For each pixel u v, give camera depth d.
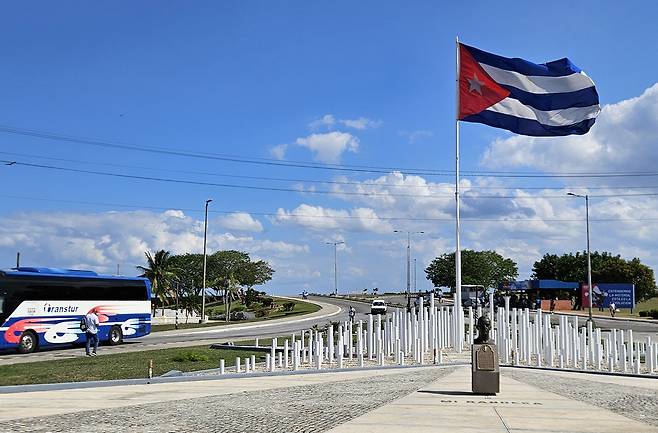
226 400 14.57
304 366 27.41
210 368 26.95
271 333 54.09
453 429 10.11
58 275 38.56
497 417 11.38
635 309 99.69
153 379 20.05
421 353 27.92
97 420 11.42
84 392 16.92
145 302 43.97
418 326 31.02
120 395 15.98
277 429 10.34
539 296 88.12
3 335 35.16
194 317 85.75
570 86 25.20
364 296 160.12
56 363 28.53
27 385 18.17
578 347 29.05
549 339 27.77
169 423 11.03
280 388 17.56
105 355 33.56
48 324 37.31
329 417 11.58
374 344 31.38
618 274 114.81
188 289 111.62
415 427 10.30
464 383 18.14
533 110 25.52
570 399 14.36
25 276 36.72
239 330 59.19
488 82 25.86
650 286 115.56
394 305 99.38
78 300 39.41
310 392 16.27
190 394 16.09
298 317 76.06
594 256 122.12
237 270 111.50
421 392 15.59
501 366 27.20
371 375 22.25
